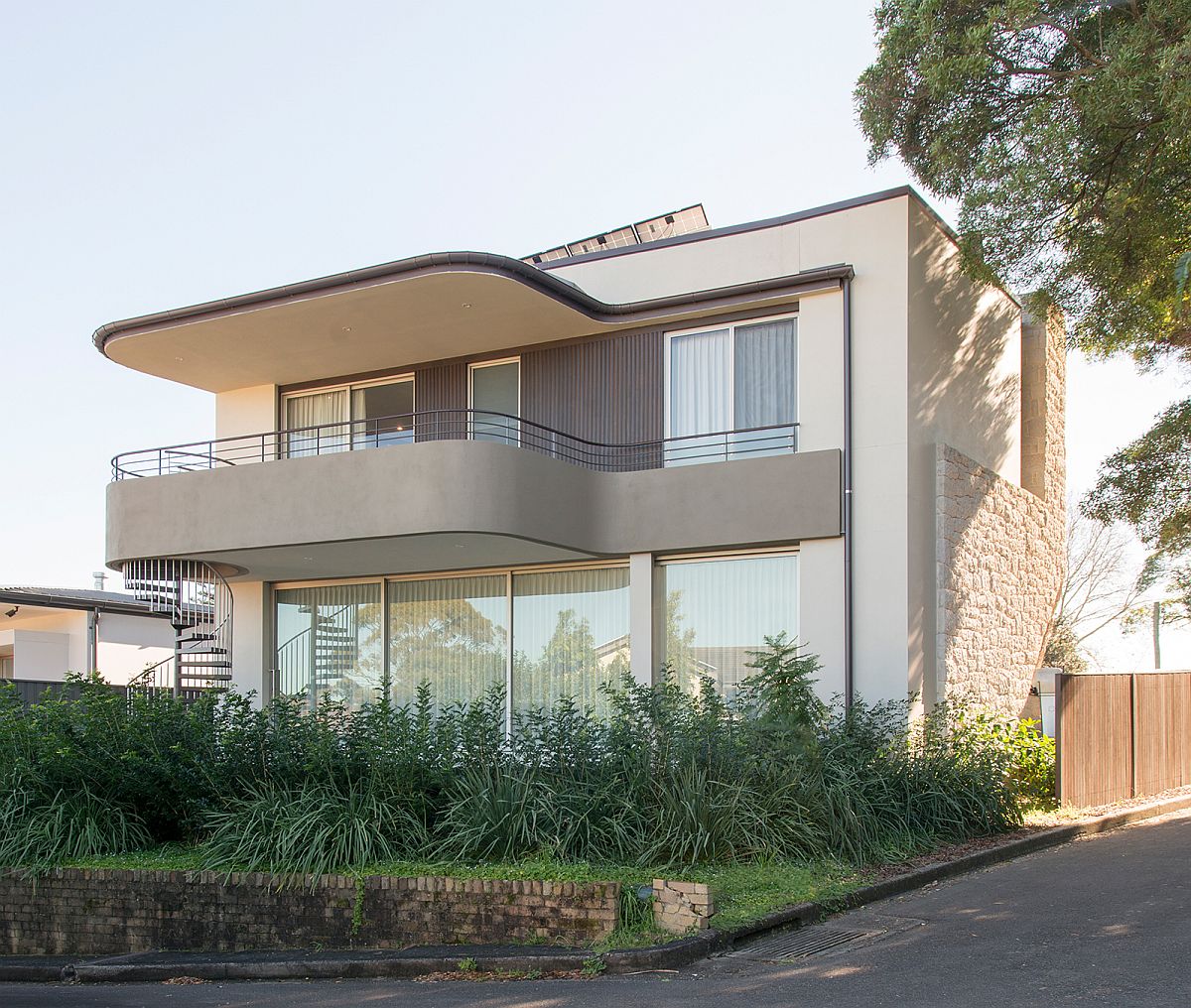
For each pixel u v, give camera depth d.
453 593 15.46
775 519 13.06
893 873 9.47
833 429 13.17
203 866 9.51
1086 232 13.51
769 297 13.59
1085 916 8.16
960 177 13.41
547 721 10.45
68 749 10.47
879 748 11.46
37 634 25.28
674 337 14.40
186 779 10.54
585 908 8.02
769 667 11.48
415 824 9.52
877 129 13.70
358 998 7.30
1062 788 13.48
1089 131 12.06
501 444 12.72
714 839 9.02
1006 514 15.56
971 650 14.05
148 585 15.18
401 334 14.81
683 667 13.61
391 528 12.82
